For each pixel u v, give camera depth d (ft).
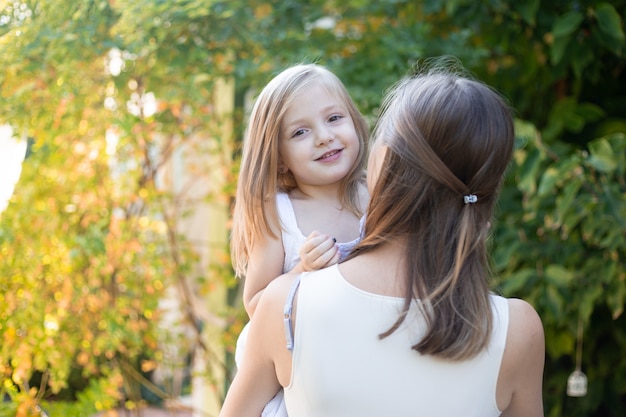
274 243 4.96
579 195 8.65
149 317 9.82
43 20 7.54
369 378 4.00
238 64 9.53
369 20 10.95
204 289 11.09
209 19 9.25
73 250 8.60
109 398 9.07
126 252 9.52
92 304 8.96
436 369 4.00
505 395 4.20
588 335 10.62
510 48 11.00
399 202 4.08
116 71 8.86
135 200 9.82
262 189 4.93
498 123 4.13
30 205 8.41
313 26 10.92
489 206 4.26
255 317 4.28
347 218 5.21
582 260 9.29
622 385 10.68
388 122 4.26
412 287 4.00
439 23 11.59
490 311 4.08
